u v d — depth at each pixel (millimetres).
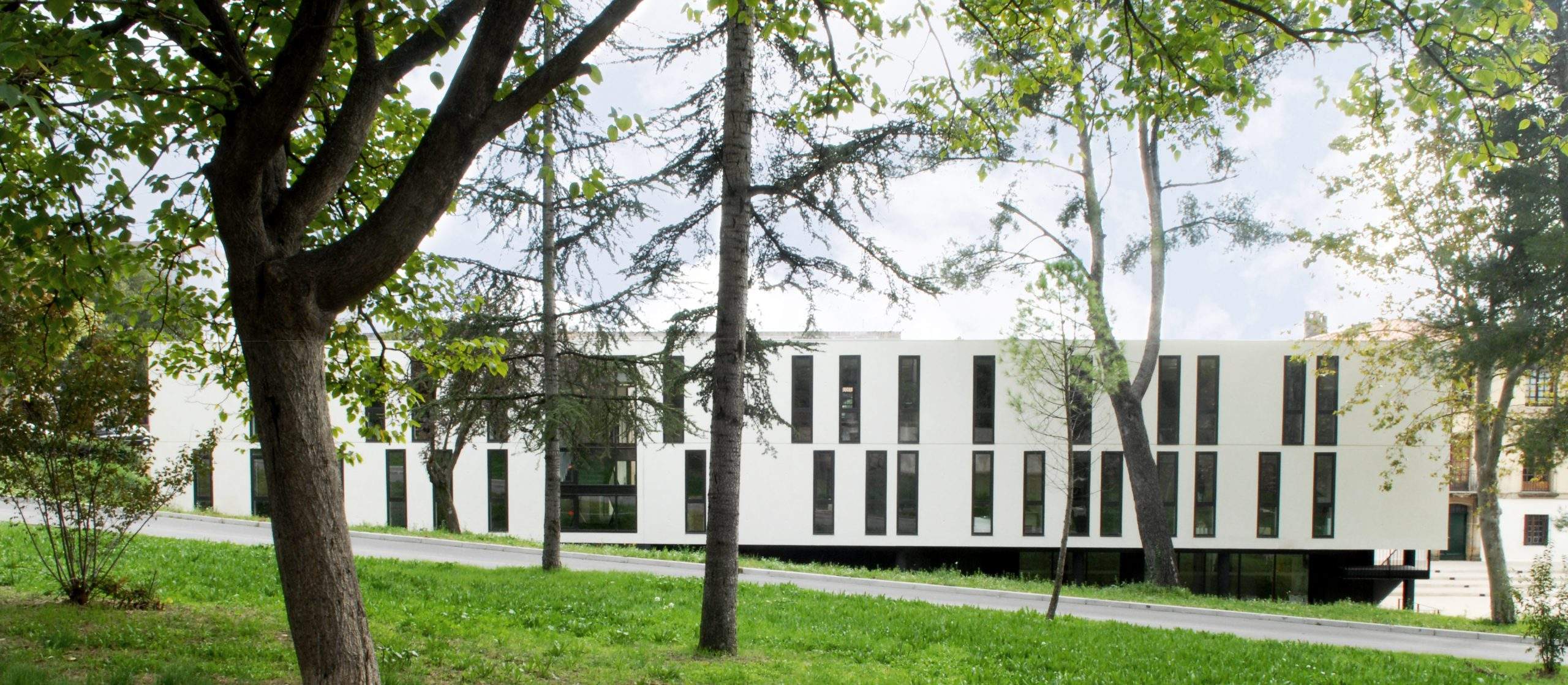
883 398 27016
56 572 10523
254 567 12344
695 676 7992
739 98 9500
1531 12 6621
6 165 6934
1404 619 18109
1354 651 12156
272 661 7199
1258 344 26734
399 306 9727
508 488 27734
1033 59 9234
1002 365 26734
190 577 11203
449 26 5211
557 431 13531
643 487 27391
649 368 13680
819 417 27094
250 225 4641
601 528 27406
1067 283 13422
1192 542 26406
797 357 27172
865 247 9781
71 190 6168
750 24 8883
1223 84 7621
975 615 13133
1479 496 19500
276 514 4676
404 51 5133
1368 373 20469
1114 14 8477
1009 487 26594
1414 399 26469
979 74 8992
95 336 9133
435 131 4957
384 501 28109
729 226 9516
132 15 5062
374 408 15328
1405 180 17641
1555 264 14000
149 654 7016
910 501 26797
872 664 9297
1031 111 9344
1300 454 26594
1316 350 21516
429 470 23797
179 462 9586
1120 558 27922
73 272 6980
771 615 11930
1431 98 7219
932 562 27938
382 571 13438
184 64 7070
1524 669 12844
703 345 11836
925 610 13172
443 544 21328
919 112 9359
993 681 8727
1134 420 22453
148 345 9477
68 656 6820
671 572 18141
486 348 12594
